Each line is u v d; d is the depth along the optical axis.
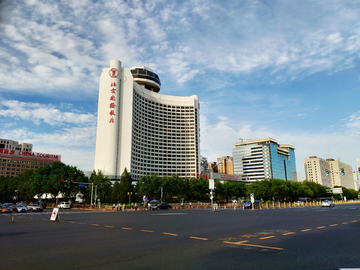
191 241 11.98
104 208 63.50
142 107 171.12
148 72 185.00
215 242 11.67
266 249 10.01
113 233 15.05
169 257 8.77
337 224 19.34
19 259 8.61
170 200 93.81
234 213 37.78
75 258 8.71
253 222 21.62
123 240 12.41
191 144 189.62
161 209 61.06
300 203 79.50
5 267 7.64
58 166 88.56
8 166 172.88
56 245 11.13
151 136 176.00
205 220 24.56
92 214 39.53
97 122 143.12
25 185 89.75
